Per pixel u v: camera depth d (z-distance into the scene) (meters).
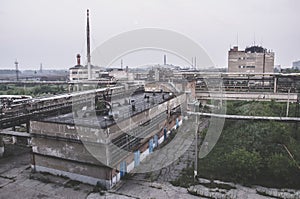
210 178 14.13
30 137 15.16
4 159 17.44
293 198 11.99
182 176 14.59
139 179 14.41
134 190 13.12
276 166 13.60
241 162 13.87
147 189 13.23
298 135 18.61
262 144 17.25
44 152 14.69
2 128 16.62
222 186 13.20
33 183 13.88
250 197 12.22
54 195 12.70
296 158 15.21
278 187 13.07
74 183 13.77
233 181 13.73
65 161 14.20
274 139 17.41
